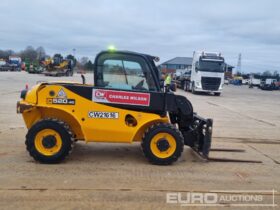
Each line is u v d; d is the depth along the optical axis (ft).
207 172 20.94
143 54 22.45
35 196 16.19
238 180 19.72
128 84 22.39
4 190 16.78
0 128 32.55
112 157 23.32
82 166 21.02
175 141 21.65
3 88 79.77
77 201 15.80
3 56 325.42
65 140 20.94
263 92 151.84
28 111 21.90
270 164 23.61
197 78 100.58
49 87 21.49
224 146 28.78
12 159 21.95
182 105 22.76
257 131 37.42
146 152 21.61
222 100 82.38
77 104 21.45
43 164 21.04
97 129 21.58
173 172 20.59
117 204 15.66
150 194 16.99
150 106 21.94
